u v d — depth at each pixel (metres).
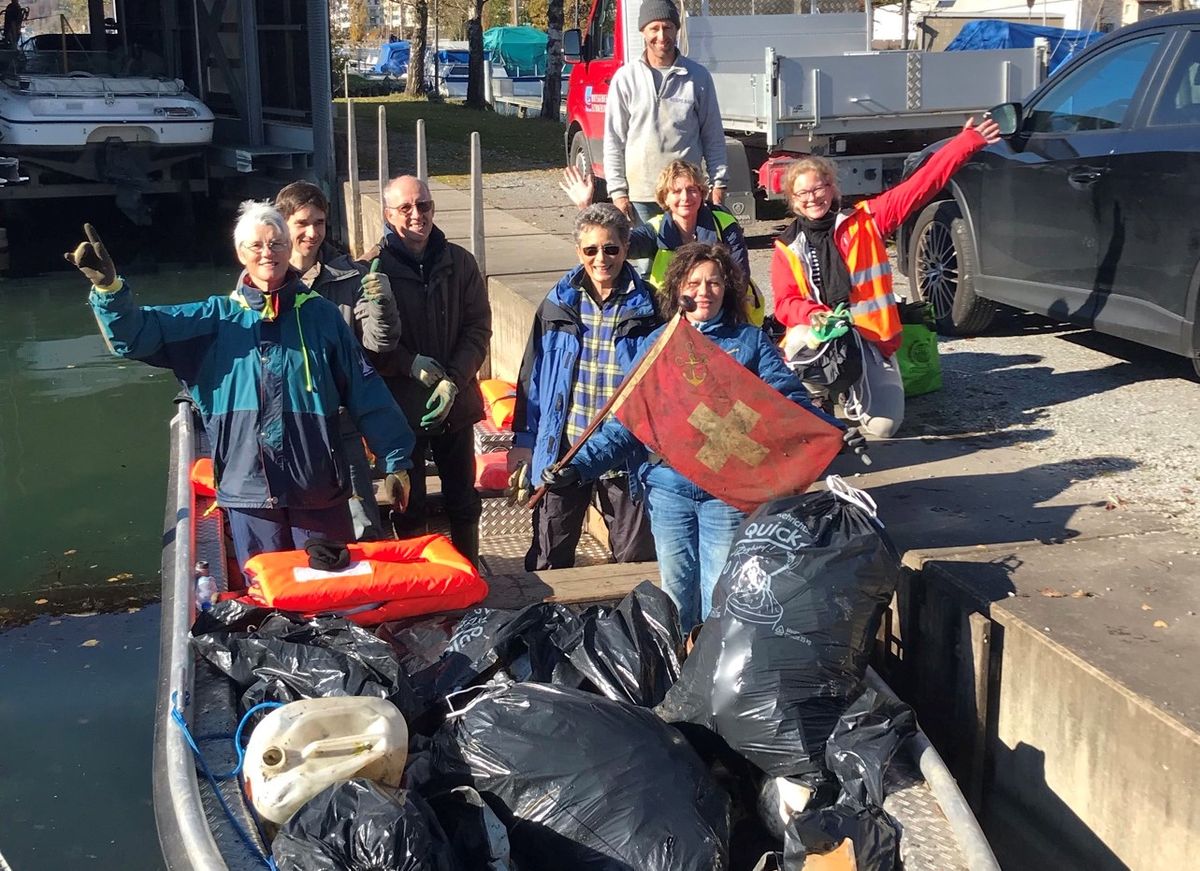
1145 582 4.32
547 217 13.94
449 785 3.55
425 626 4.39
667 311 4.54
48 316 14.60
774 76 10.84
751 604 3.86
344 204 17.34
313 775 3.31
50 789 5.03
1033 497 5.31
